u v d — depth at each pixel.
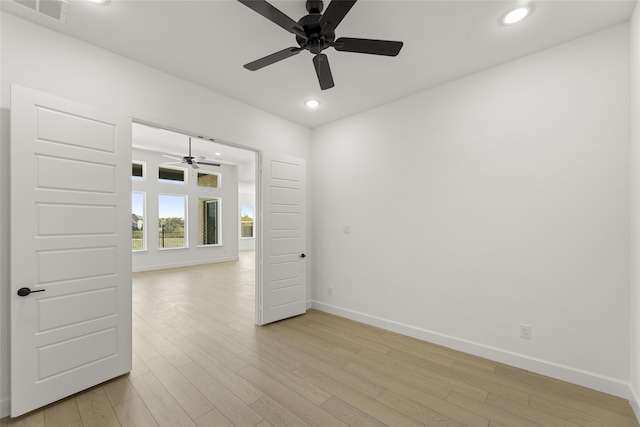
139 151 7.39
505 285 2.64
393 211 3.45
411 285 3.28
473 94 2.83
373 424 1.88
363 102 3.49
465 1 1.90
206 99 3.11
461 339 2.90
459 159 2.92
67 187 2.12
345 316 3.90
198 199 8.66
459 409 2.03
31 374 1.95
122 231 2.41
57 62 2.19
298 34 1.81
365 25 2.14
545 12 2.00
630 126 2.09
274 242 3.71
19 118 1.92
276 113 3.81
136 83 2.60
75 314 2.15
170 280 6.33
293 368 2.57
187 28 2.19
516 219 2.58
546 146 2.43
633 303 2.03
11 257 1.89
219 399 2.12
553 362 2.41
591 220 2.24
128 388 2.26
